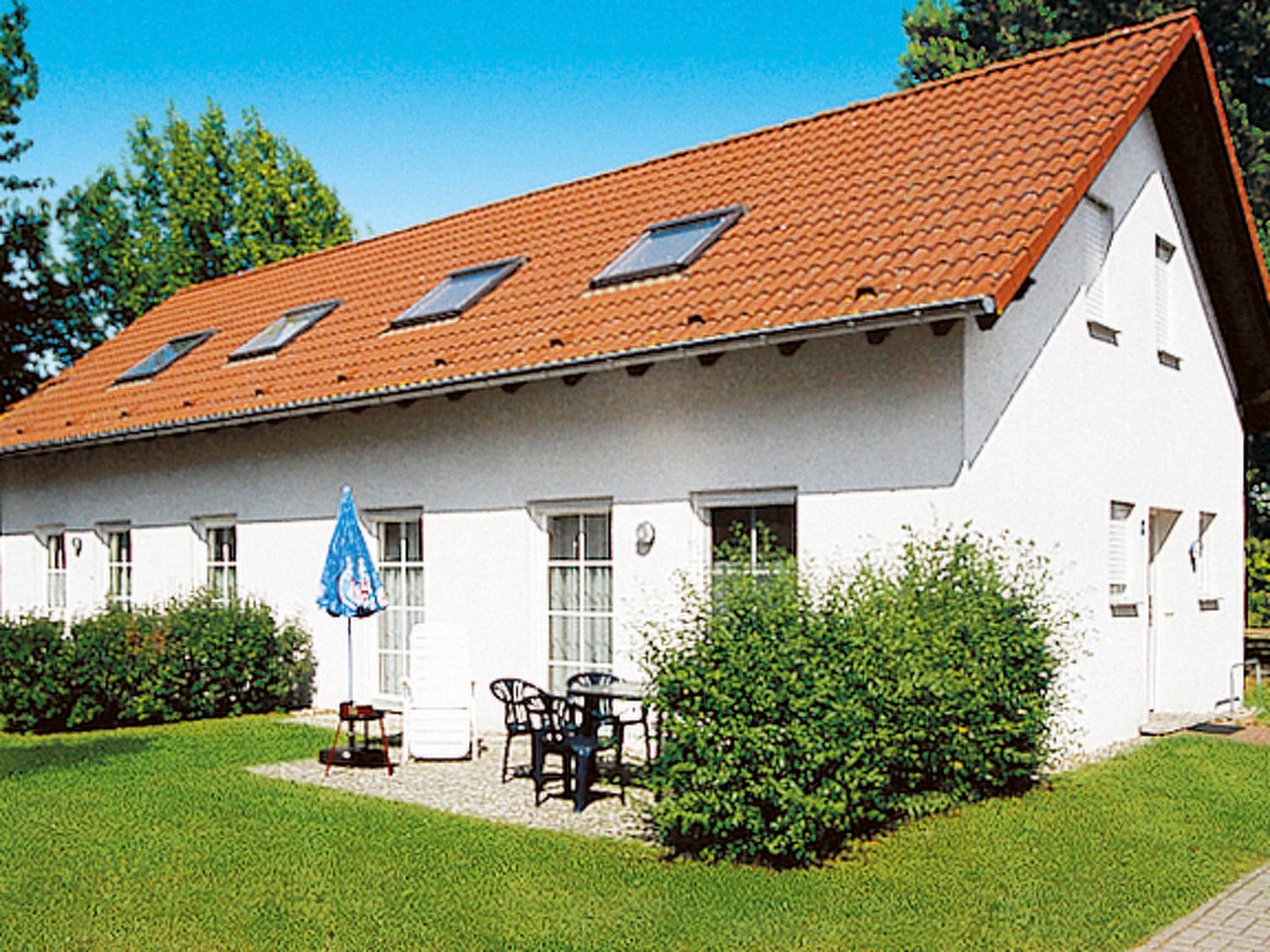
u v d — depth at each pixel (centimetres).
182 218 3219
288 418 1433
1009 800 885
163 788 969
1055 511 1052
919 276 932
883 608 837
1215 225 1391
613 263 1250
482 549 1265
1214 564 1472
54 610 1861
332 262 1866
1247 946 595
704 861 737
